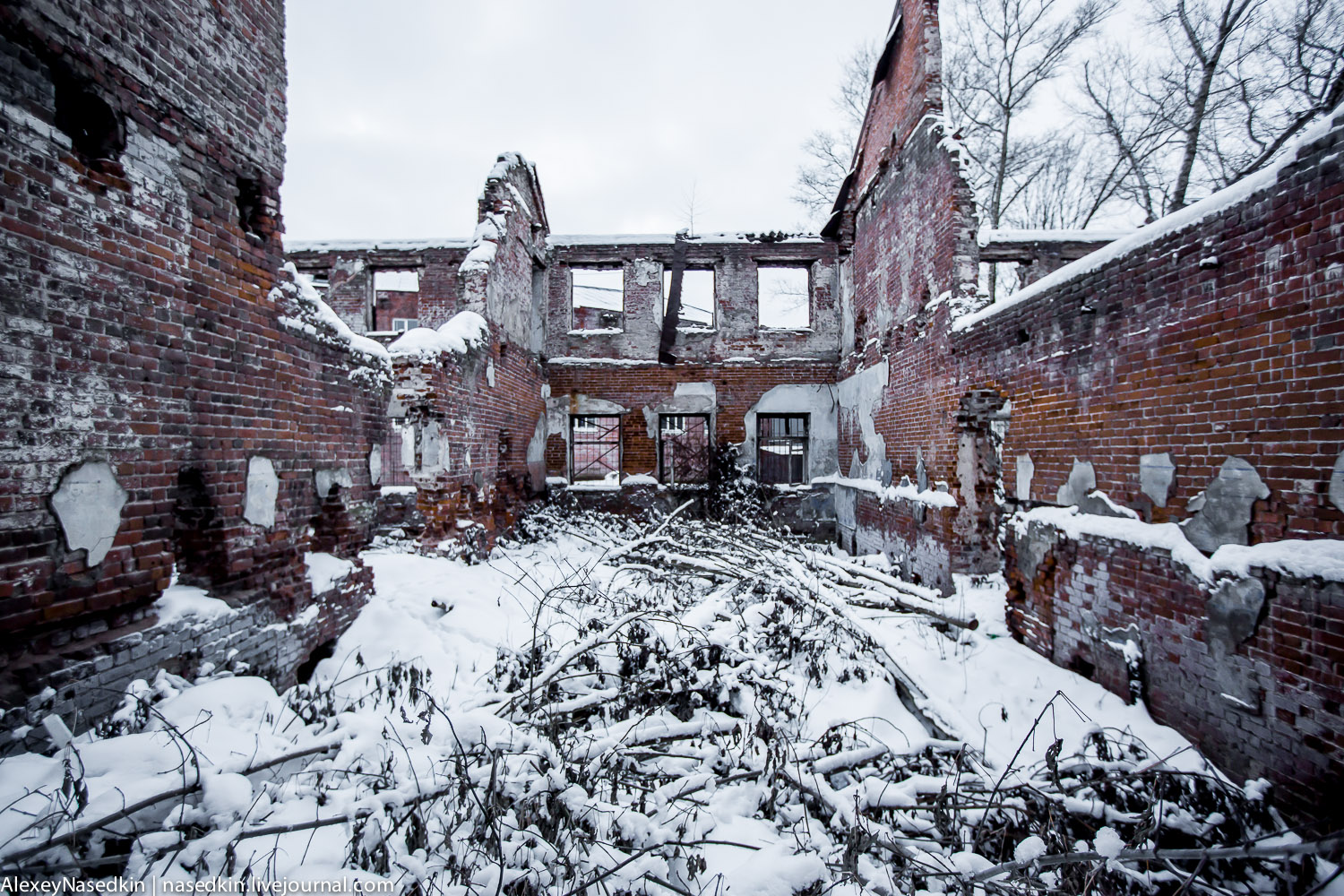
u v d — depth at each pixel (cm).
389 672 420
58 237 258
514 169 1046
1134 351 402
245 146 376
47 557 251
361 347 520
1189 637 354
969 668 495
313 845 225
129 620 293
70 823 190
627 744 324
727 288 1316
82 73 267
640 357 1312
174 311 319
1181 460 364
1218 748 333
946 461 754
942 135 784
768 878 222
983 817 271
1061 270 486
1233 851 209
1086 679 445
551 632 545
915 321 859
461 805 251
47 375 252
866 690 457
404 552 790
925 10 841
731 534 825
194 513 344
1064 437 483
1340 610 268
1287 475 296
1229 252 328
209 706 298
